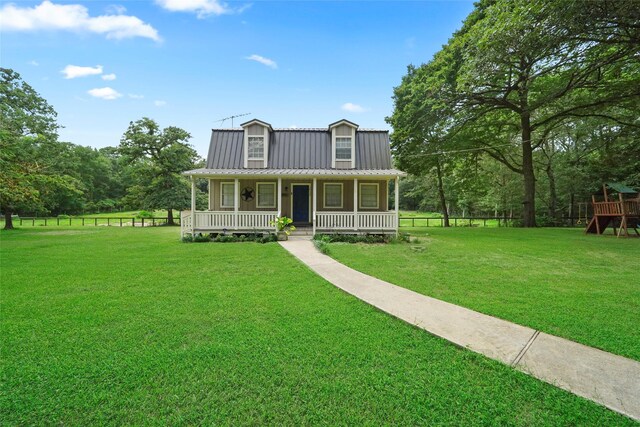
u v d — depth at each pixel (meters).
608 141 20.75
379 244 11.48
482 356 2.92
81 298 4.79
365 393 2.37
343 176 13.30
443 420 2.07
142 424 2.04
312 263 7.67
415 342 3.25
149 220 34.12
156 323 3.78
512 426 2.01
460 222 33.50
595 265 7.32
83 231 18.67
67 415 2.13
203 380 2.55
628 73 13.87
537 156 25.70
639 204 13.61
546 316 3.95
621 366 2.71
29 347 3.13
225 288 5.38
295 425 2.03
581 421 2.03
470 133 19.28
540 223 21.88
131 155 26.38
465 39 13.42
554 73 14.26
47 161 19.75
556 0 8.84
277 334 3.45
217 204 15.22
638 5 8.29
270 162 15.06
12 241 12.55
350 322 3.82
